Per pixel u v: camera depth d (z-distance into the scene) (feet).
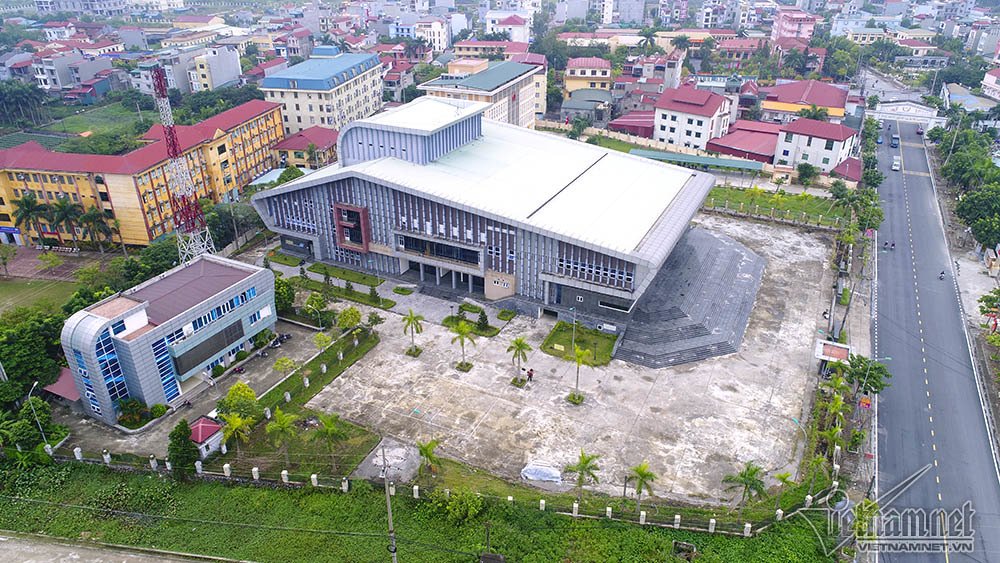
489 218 318.24
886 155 582.76
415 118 375.66
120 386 253.44
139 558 201.05
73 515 214.90
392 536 180.34
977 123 633.20
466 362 291.79
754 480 200.54
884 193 497.87
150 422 252.83
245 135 489.67
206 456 235.61
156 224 399.03
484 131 428.56
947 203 480.23
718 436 247.50
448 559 196.03
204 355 274.98
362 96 641.81
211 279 290.56
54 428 245.45
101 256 392.27
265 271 299.38
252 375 284.82
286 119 591.37
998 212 400.88
